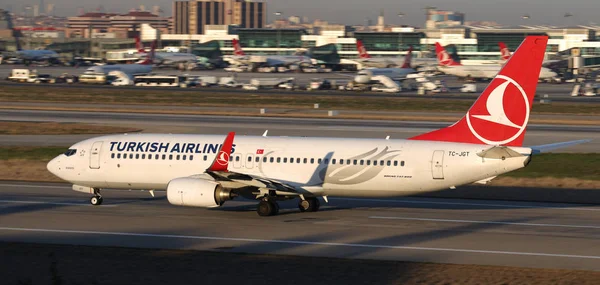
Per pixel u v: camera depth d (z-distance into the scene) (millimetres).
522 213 126938
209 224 115688
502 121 120500
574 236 107188
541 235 107750
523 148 116750
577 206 134875
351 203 138000
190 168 131125
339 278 81375
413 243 101750
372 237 105812
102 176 136125
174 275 82125
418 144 123562
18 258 90500
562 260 91812
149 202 137750
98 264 87375
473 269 86188
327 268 86312
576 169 175250
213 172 119250
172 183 123000
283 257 92312
